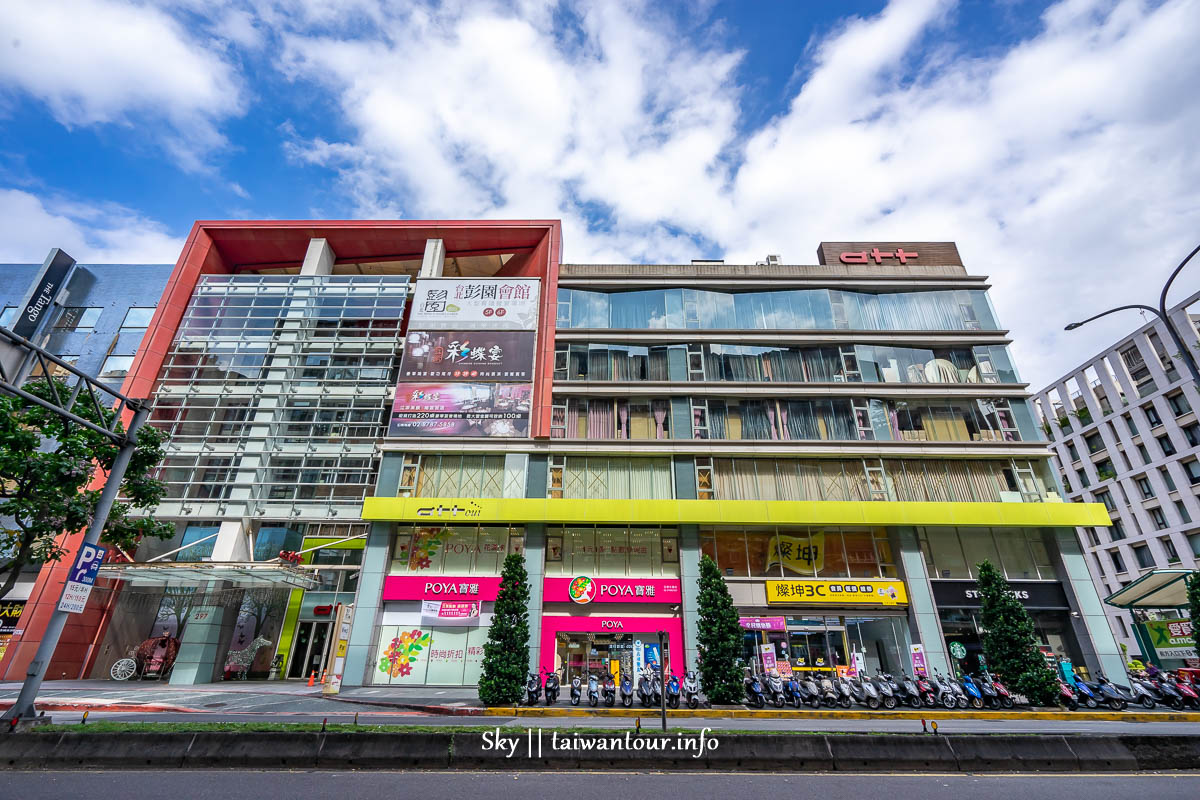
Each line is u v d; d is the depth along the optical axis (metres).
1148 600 24.62
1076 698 19.33
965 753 10.57
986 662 23.91
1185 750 10.78
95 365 38.38
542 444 28.20
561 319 31.44
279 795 8.16
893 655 24.36
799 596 24.91
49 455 15.05
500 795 8.40
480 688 19.44
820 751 10.55
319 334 34.84
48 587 27.50
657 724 15.59
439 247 35.81
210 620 27.16
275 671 28.42
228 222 36.66
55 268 40.81
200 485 30.11
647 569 25.97
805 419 29.02
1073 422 60.88
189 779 8.99
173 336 34.00
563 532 26.73
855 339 30.59
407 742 10.35
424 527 26.92
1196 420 48.28
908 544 25.80
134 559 29.19
